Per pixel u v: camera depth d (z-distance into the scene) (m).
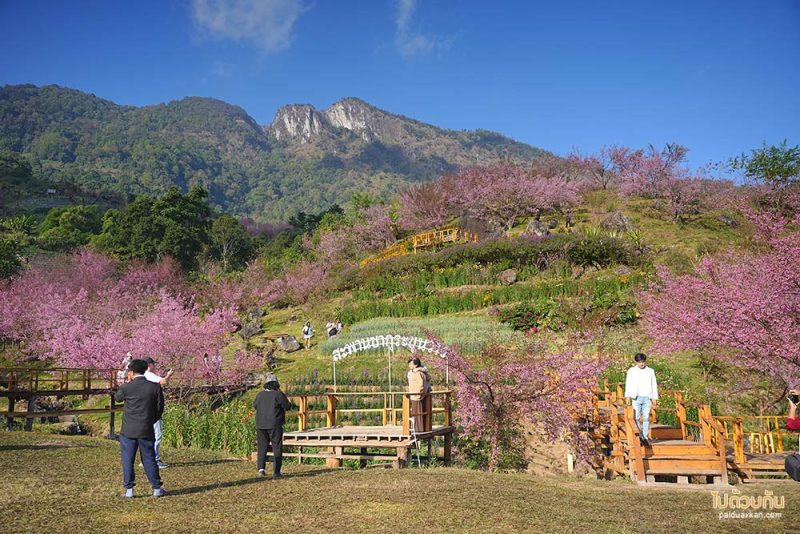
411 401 13.32
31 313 39.59
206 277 59.41
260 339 38.69
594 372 15.58
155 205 79.31
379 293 43.59
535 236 42.16
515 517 7.37
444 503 8.15
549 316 30.58
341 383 26.83
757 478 12.72
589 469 15.23
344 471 11.68
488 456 16.03
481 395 15.52
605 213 52.38
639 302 28.56
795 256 19.11
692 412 18.75
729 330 19.31
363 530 6.57
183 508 7.61
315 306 44.31
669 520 7.54
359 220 65.06
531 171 63.19
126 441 8.34
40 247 81.88
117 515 7.11
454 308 36.78
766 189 43.25
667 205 51.66
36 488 8.73
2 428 20.72
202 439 17.02
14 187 137.75
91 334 35.81
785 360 18.02
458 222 55.91
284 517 7.17
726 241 40.88
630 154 58.16
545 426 15.49
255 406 10.96
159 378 11.01
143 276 54.19
